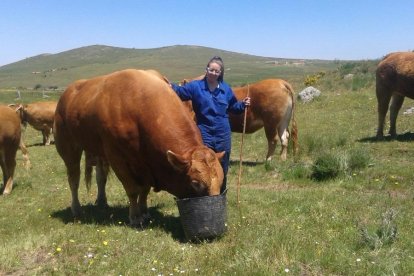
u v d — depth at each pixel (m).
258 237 3.63
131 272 3.19
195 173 3.53
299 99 13.82
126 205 5.29
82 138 4.56
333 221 3.96
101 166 5.18
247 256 3.24
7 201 6.00
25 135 15.95
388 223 3.54
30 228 4.47
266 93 6.97
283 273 2.98
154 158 3.90
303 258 3.20
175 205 5.04
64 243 3.79
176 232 4.05
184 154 3.67
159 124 3.85
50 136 13.26
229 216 4.34
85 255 3.52
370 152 7.03
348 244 3.43
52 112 12.91
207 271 3.12
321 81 18.39
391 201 4.55
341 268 3.03
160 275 3.09
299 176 6.04
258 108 7.06
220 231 3.70
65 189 6.54
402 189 5.15
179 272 3.13
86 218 4.73
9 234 4.38
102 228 4.22
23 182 7.04
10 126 6.38
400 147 7.27
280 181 5.99
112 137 4.08
